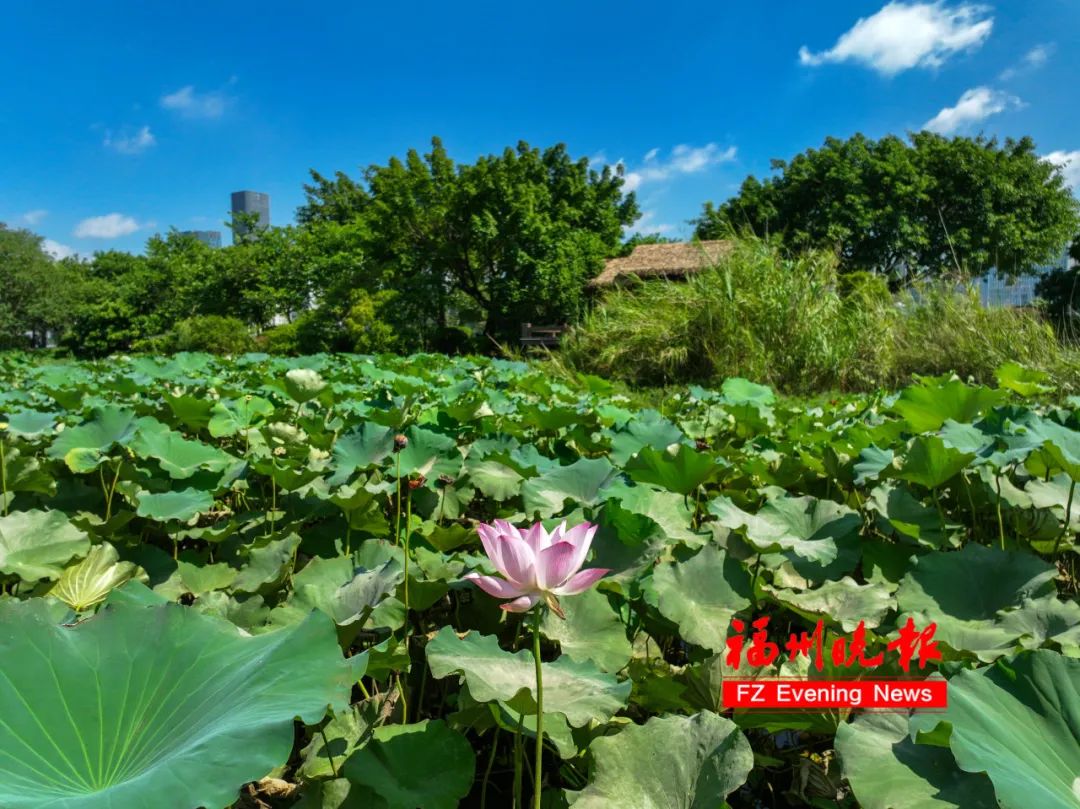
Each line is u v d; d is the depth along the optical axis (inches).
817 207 1249.4
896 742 54.3
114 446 120.3
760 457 123.1
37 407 182.9
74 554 87.8
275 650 54.0
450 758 58.2
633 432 123.0
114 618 56.8
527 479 109.1
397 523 103.1
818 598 81.0
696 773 52.4
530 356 582.2
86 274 2397.9
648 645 84.7
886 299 467.5
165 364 307.7
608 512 84.2
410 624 89.8
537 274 1040.8
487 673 60.2
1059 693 53.5
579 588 51.9
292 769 71.3
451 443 121.2
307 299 1382.9
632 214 1486.2
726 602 78.6
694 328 462.6
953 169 1195.9
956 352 402.6
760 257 479.2
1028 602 76.2
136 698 51.6
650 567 81.3
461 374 284.8
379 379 252.8
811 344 422.0
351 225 1364.4
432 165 1115.3
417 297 1059.9
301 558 105.0
